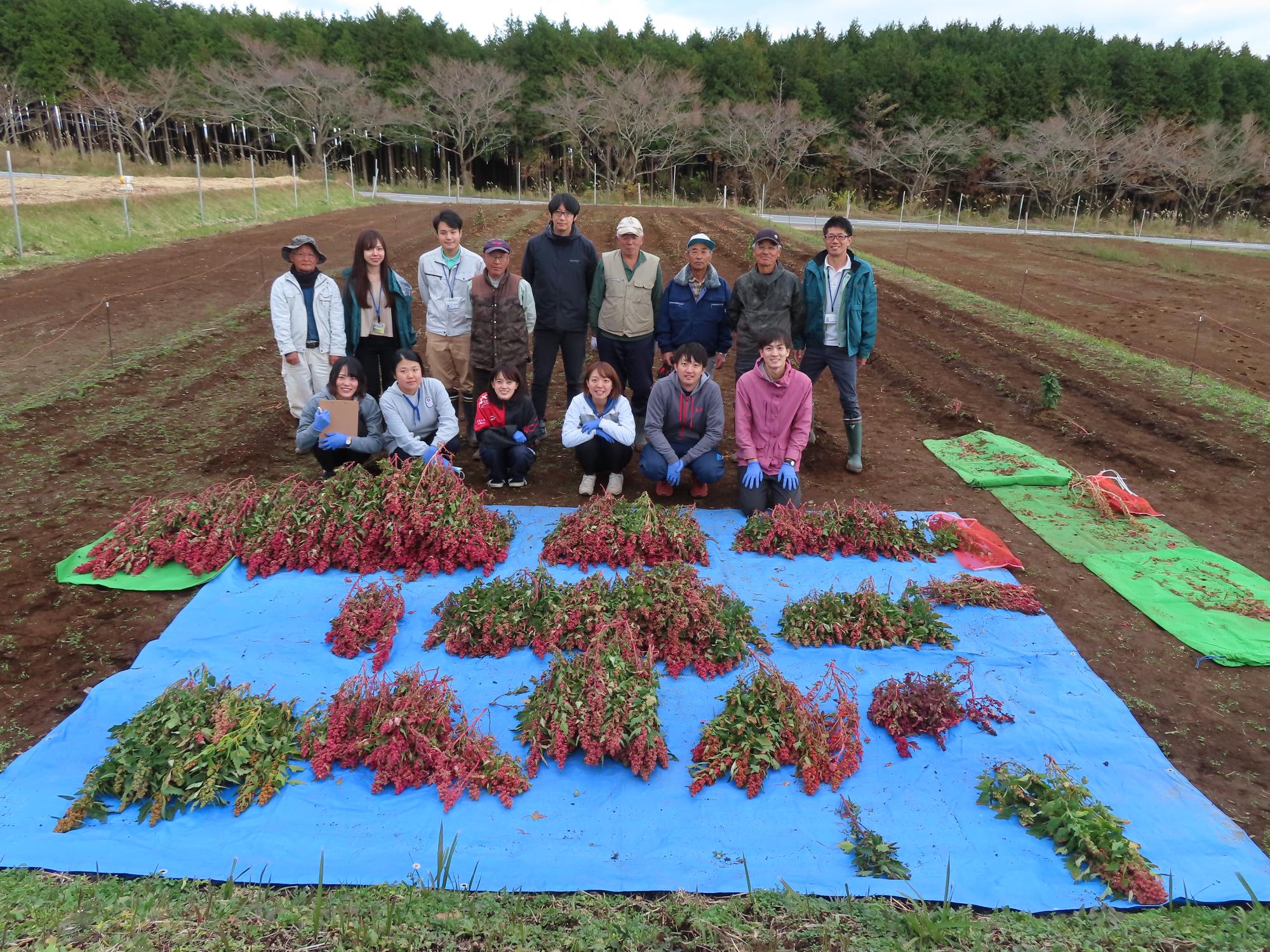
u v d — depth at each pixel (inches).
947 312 541.0
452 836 133.3
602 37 2229.3
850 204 1770.4
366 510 216.7
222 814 136.9
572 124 1836.9
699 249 259.8
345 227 909.8
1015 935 112.2
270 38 1943.9
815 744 148.7
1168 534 245.3
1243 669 185.5
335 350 277.9
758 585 211.8
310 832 133.6
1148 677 181.5
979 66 2114.9
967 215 1815.9
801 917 115.5
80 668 174.7
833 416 355.3
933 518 241.9
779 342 229.1
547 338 284.7
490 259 261.9
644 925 113.3
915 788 146.1
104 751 148.8
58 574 206.5
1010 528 251.4
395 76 1989.4
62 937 105.1
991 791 143.3
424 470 222.1
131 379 364.8
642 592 186.5
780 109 1946.4
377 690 158.9
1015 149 1934.1
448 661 179.2
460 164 1951.3
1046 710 166.4
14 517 237.5
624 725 150.6
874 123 2030.0
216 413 331.0
